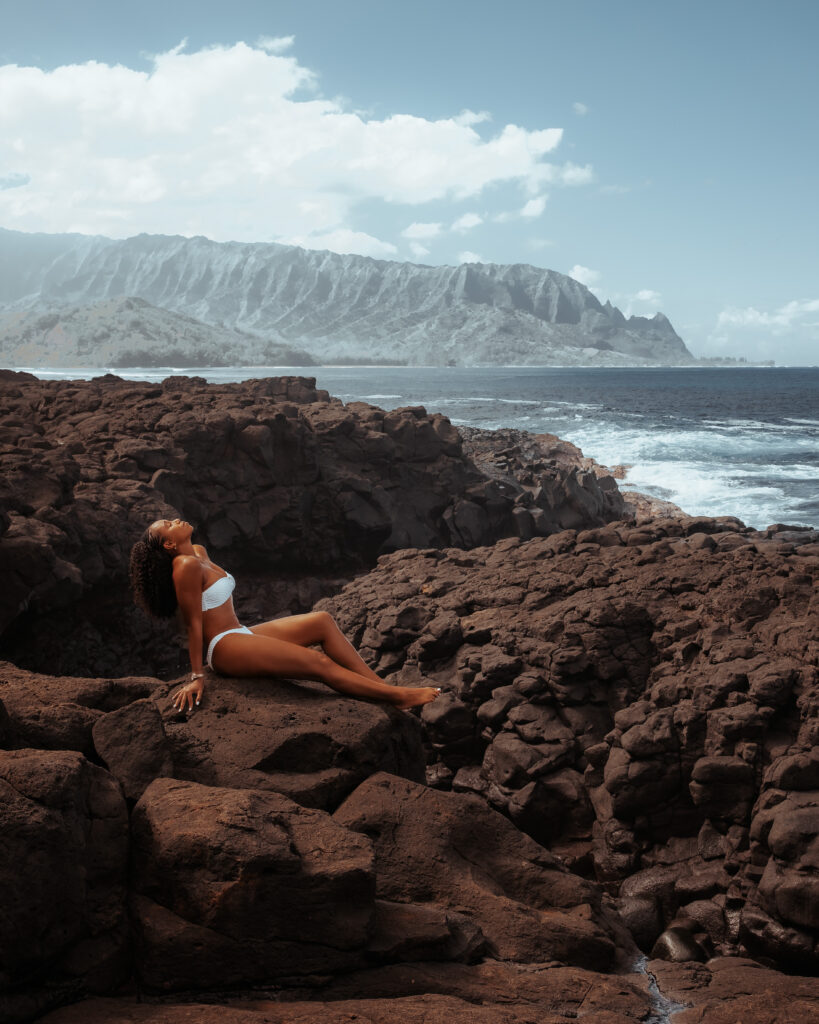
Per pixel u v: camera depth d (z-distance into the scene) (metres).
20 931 3.71
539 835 10.75
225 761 5.61
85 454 23.48
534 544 17.12
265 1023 3.62
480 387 159.50
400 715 6.70
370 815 5.60
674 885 9.44
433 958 4.62
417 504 29.53
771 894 8.16
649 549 14.77
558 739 11.12
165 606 6.40
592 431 65.25
